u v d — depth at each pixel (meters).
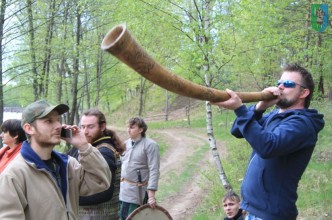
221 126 27.17
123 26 1.50
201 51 8.04
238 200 5.22
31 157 2.56
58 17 13.62
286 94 2.71
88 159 2.86
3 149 3.99
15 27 11.70
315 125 2.65
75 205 2.87
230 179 10.45
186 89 1.88
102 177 2.91
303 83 2.70
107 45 1.48
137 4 8.14
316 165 10.06
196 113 37.94
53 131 2.65
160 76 1.69
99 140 4.15
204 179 12.82
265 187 2.67
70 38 14.45
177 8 8.29
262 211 2.67
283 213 2.64
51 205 2.55
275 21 8.73
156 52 8.66
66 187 2.74
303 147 2.56
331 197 7.55
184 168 15.62
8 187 2.42
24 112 2.65
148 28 8.27
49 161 2.72
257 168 2.74
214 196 9.62
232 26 8.15
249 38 8.57
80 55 14.11
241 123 2.42
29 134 2.64
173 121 35.31
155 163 5.85
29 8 12.26
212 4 8.30
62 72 16.78
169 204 10.70
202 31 8.00
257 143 2.41
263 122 2.92
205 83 8.52
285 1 9.05
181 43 8.35
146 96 40.97
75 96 16.17
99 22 14.59
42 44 13.65
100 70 17.69
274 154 2.45
